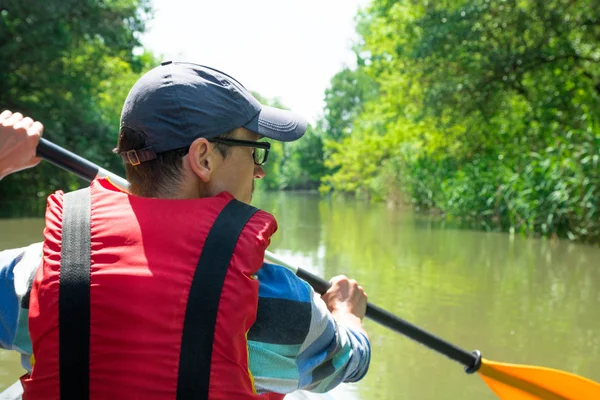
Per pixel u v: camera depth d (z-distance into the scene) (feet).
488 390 9.67
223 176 3.85
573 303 15.69
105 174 4.88
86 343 3.29
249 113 3.84
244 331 3.35
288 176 198.18
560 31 40.34
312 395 6.79
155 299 3.30
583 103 41.70
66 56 48.55
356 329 4.37
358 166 93.91
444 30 40.34
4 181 48.93
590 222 28.19
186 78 3.71
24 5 44.37
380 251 24.99
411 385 9.84
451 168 49.90
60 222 3.54
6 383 9.41
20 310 3.65
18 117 4.12
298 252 24.35
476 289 17.28
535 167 31.94
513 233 32.71
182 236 3.42
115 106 74.90
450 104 43.29
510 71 41.45
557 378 6.65
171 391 3.25
